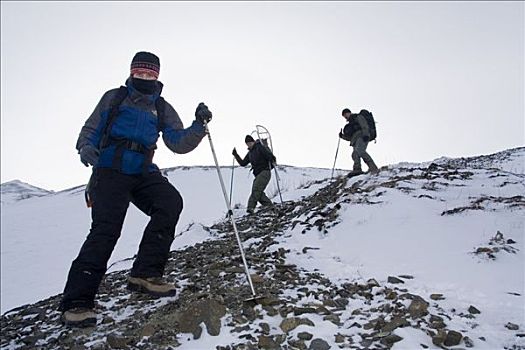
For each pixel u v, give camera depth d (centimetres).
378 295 453
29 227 2728
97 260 420
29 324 501
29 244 2291
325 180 1508
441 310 412
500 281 469
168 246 465
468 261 527
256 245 710
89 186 449
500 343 351
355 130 1181
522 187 834
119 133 442
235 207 1476
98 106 447
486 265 511
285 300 439
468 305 423
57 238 2386
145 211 480
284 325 381
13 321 530
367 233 659
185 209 2486
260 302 425
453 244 580
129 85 453
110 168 439
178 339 378
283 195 1403
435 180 907
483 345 348
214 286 496
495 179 907
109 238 427
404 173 1020
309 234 713
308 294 457
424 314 396
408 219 691
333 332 370
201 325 388
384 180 952
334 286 485
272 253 634
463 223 649
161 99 474
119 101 443
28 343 430
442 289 463
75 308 415
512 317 395
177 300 459
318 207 845
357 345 349
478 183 880
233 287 485
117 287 578
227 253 675
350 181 1062
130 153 442
